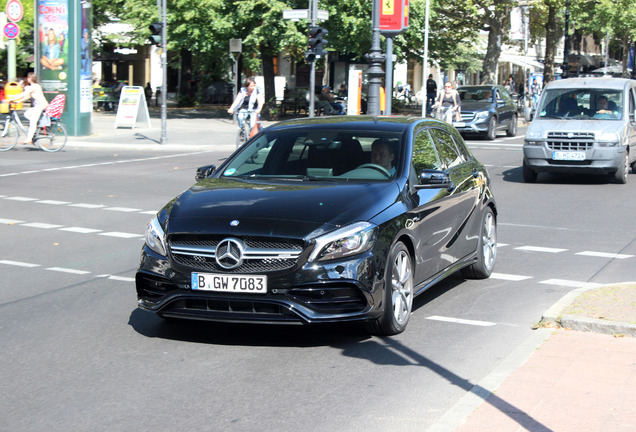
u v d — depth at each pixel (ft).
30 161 68.44
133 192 51.06
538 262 31.86
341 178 23.20
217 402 16.72
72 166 65.16
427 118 27.20
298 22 113.29
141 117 104.22
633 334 20.34
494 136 98.63
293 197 21.27
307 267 19.51
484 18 139.13
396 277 21.48
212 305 20.08
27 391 17.48
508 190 54.19
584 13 183.62
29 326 22.70
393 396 17.03
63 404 16.69
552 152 56.54
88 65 90.43
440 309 24.61
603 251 33.99
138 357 19.83
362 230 20.16
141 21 118.21
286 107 125.70
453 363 19.31
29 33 143.64
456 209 25.64
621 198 50.37
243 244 19.75
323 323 19.69
